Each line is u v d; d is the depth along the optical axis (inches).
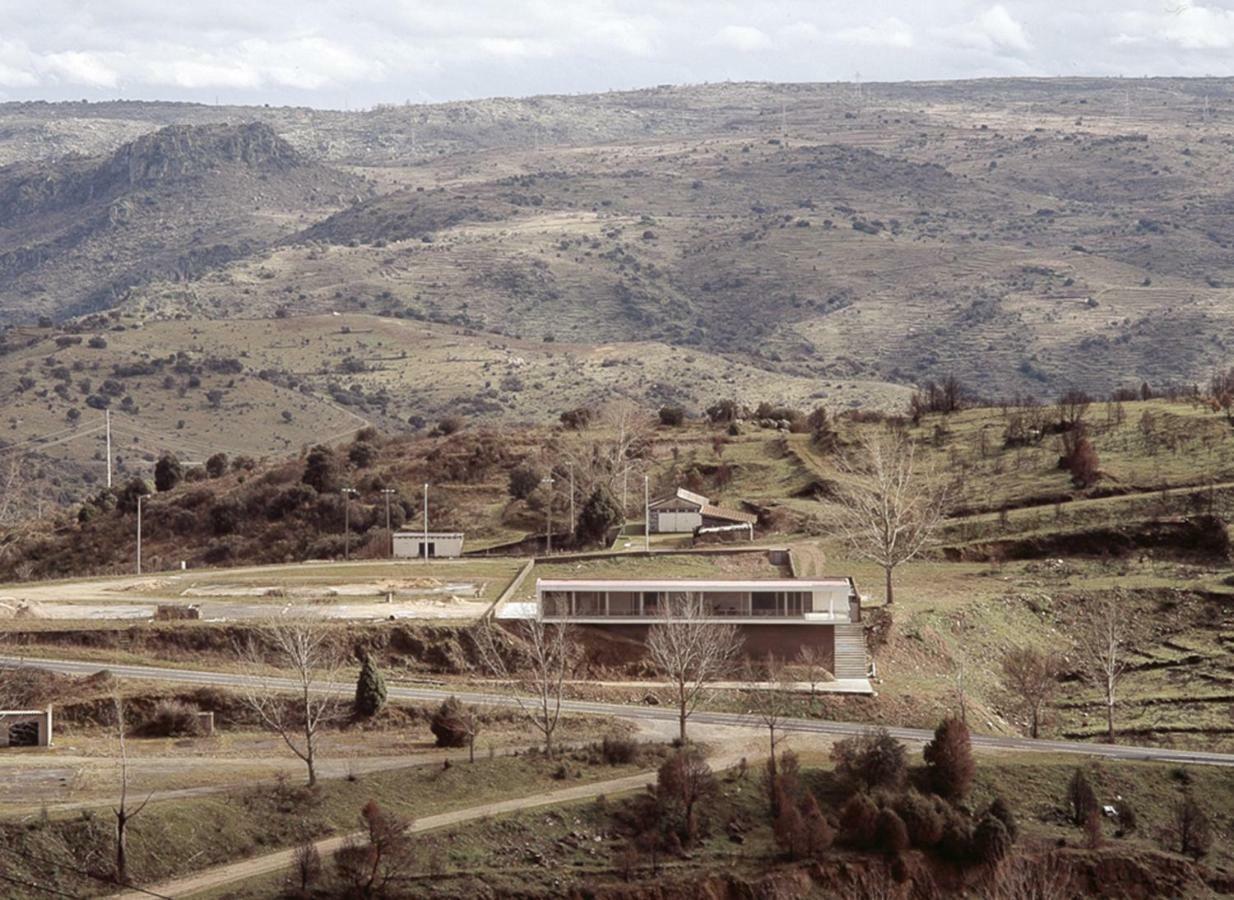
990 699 5157.5
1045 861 3971.5
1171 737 4874.5
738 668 5054.1
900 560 5900.6
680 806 4052.7
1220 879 4008.4
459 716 4402.1
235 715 4547.2
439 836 3826.3
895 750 4254.4
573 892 3732.8
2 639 5019.7
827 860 3941.9
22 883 3503.9
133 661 4923.7
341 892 3592.5
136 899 3521.2
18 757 4195.4
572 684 4904.0
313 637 4894.2
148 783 3998.5
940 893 3949.3
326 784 4030.5
